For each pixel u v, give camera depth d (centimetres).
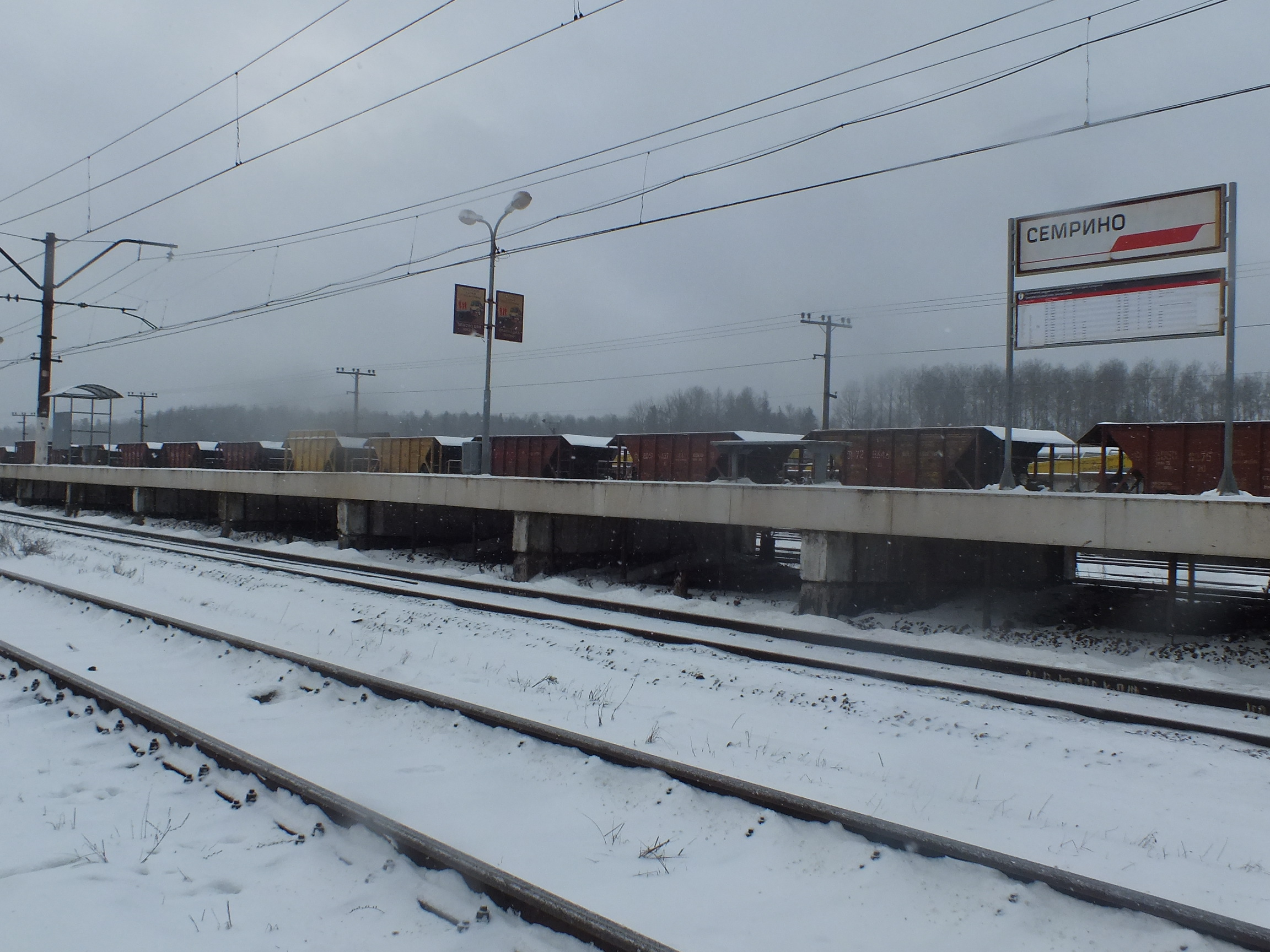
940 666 1347
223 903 513
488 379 2730
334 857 572
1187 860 629
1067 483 3073
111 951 450
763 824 627
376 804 670
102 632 1336
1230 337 1423
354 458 4338
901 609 1891
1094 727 1002
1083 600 1909
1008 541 1517
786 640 1575
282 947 468
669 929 497
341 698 955
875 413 7125
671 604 1920
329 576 2188
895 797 739
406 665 1235
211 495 4675
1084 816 722
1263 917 536
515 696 1059
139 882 529
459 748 807
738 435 3028
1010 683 1230
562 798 698
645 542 2719
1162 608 1898
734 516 1906
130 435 15088
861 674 1245
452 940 480
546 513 2333
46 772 721
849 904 530
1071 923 492
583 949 464
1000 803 743
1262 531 1268
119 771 732
